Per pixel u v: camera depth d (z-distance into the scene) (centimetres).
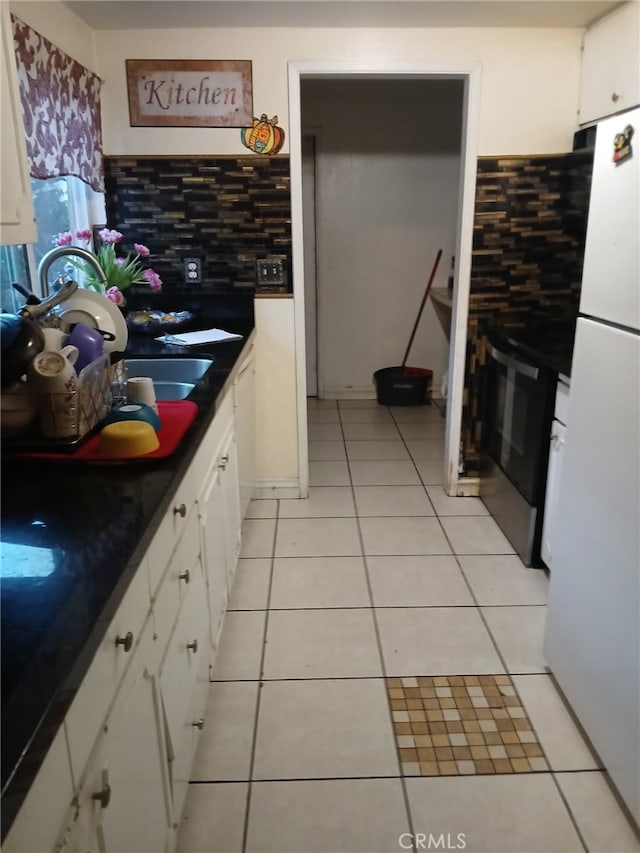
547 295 304
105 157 281
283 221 292
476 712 191
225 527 217
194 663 161
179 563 143
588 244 167
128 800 104
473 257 299
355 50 271
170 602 134
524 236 296
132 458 138
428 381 482
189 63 271
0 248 207
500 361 285
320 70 272
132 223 291
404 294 483
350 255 473
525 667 210
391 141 447
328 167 452
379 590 252
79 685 78
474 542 288
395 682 203
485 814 159
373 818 158
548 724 186
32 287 225
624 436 150
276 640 222
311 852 149
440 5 240
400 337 494
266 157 283
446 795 164
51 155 213
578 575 177
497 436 301
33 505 119
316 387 507
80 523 112
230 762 173
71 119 233
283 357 312
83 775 84
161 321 281
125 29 265
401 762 173
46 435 143
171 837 135
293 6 240
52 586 92
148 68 271
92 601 88
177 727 141
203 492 175
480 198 290
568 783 167
